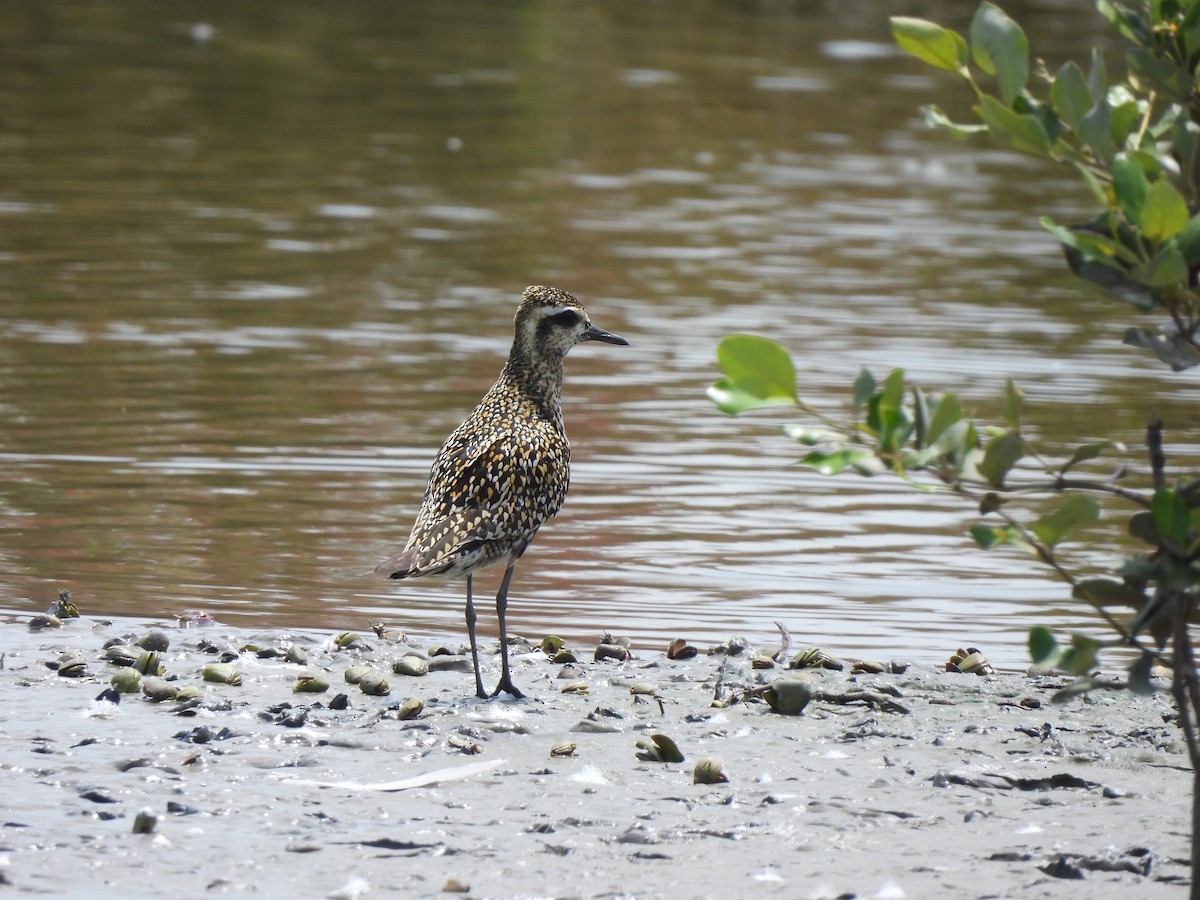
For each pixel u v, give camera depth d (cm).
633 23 4959
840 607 1312
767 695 1037
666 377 2000
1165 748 966
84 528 1433
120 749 927
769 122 3688
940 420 636
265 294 2272
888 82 4169
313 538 1437
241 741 946
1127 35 674
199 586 1303
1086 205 3038
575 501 1582
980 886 755
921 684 1098
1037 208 3019
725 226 2773
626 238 2667
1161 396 1939
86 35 4388
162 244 2511
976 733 995
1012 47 668
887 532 1518
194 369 1939
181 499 1524
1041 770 925
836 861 784
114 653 1104
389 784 883
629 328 2166
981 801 872
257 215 2717
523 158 3259
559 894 742
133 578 1312
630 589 1346
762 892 747
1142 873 771
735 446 1770
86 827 810
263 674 1092
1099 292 712
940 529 1532
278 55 4253
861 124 3694
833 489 1652
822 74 4247
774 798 870
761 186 3105
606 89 3984
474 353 2045
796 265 2534
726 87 4050
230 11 4922
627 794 877
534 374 1139
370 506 1527
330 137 3359
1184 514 627
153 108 3547
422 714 1009
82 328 2078
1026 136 662
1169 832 829
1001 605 1326
